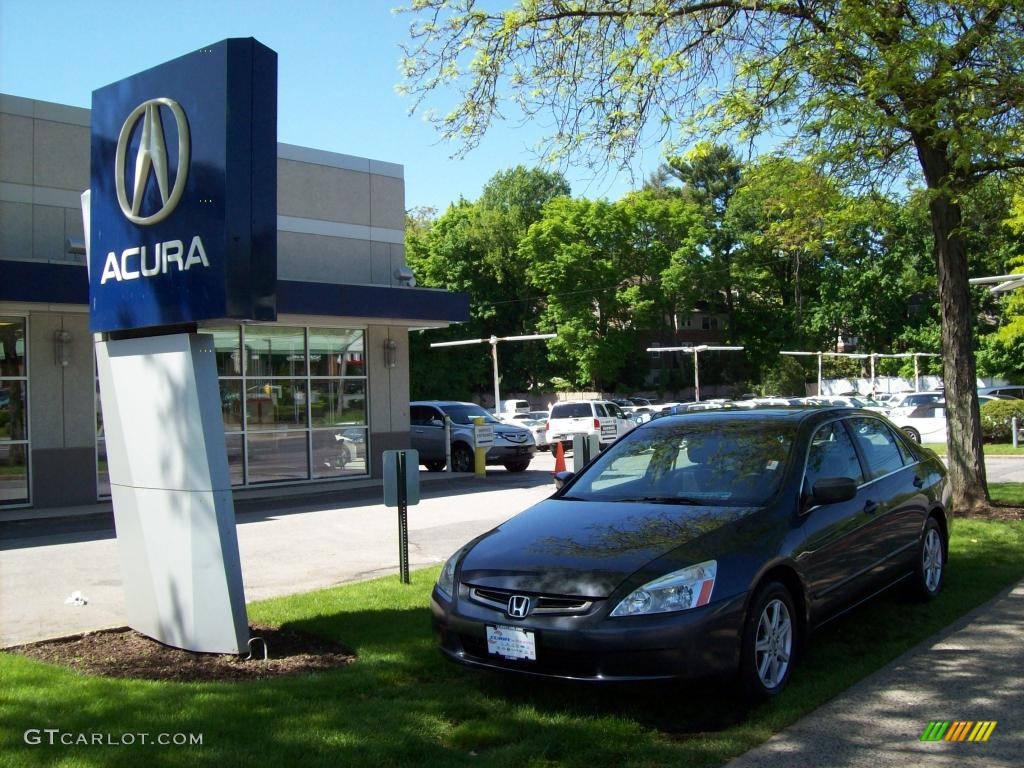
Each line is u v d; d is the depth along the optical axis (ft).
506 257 209.36
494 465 79.20
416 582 27.14
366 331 61.57
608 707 16.16
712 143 36.42
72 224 47.83
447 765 13.52
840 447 21.47
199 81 19.36
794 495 18.66
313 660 19.31
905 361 192.44
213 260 18.92
